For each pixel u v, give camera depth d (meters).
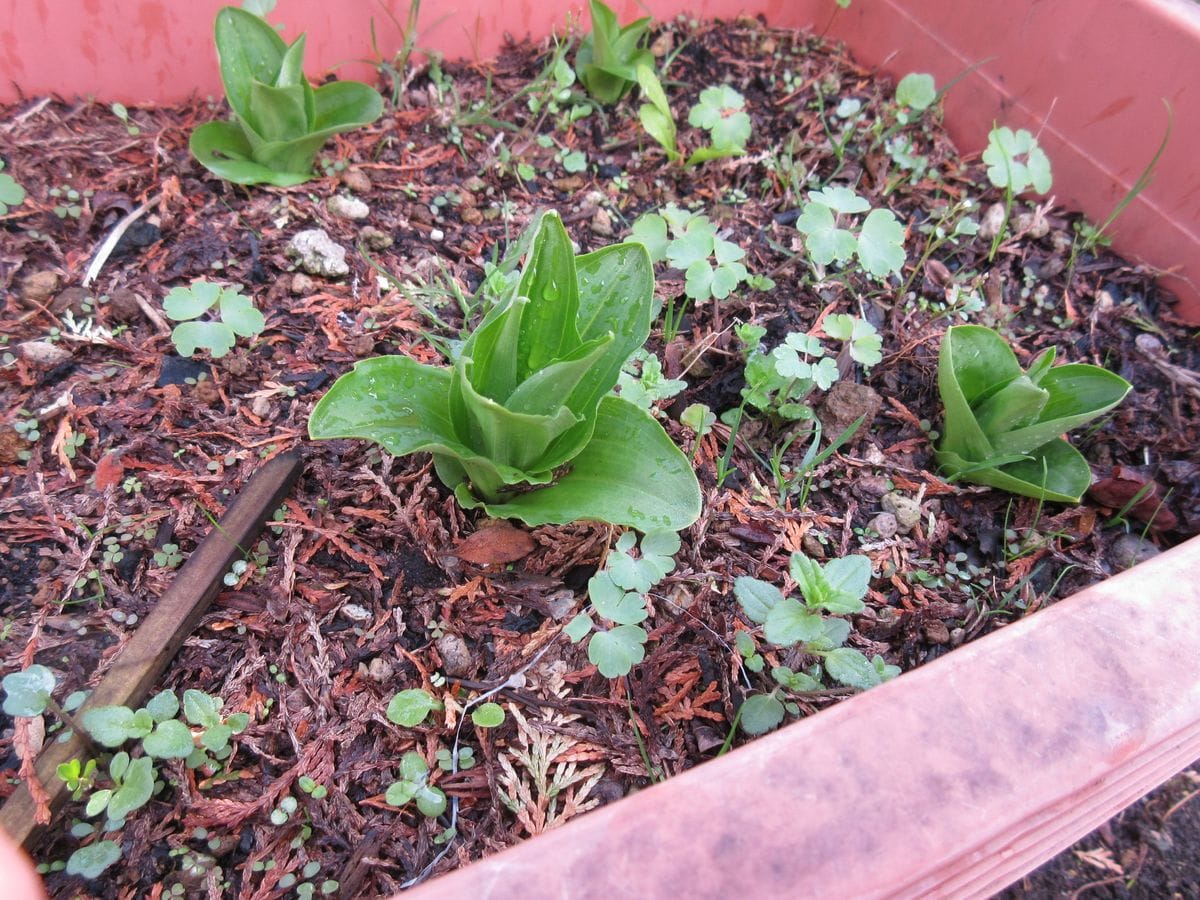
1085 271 0.42
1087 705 0.20
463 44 0.45
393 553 0.30
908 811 0.18
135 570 0.29
